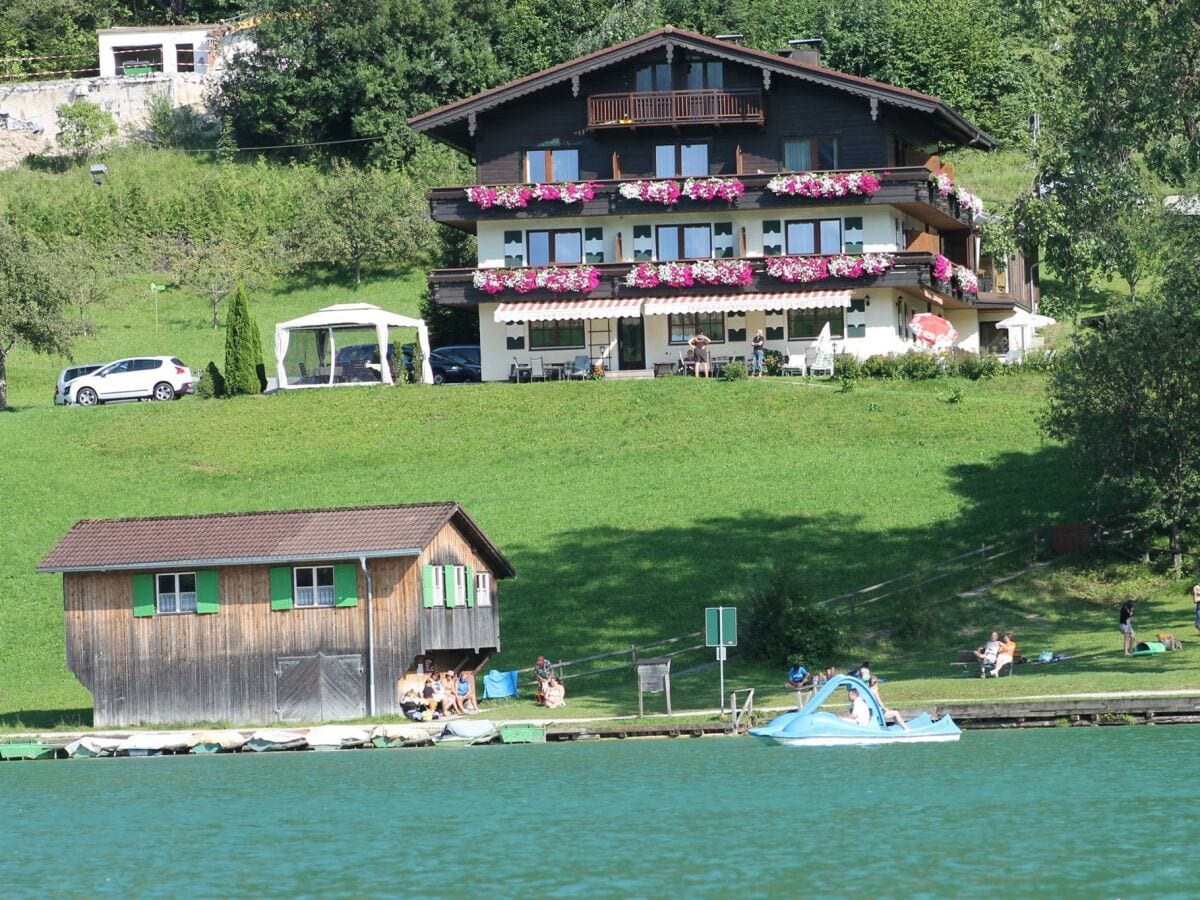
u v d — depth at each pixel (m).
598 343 181.50
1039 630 117.44
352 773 88.19
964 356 175.25
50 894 63.34
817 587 123.75
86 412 171.50
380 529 104.38
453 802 78.31
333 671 103.88
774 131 182.00
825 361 173.62
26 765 95.62
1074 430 126.31
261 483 153.25
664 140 183.38
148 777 89.31
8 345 182.12
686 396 165.62
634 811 74.50
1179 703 91.00
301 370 181.75
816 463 148.25
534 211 182.00
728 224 182.00
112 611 105.81
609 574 127.56
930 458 147.50
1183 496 124.06
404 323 178.12
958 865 62.72
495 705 108.12
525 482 148.50
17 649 122.00
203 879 64.94
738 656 114.31
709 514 138.00
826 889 60.09
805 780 80.31
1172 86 93.56
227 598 105.06
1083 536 128.38
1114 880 59.94
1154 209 114.25
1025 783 76.69
